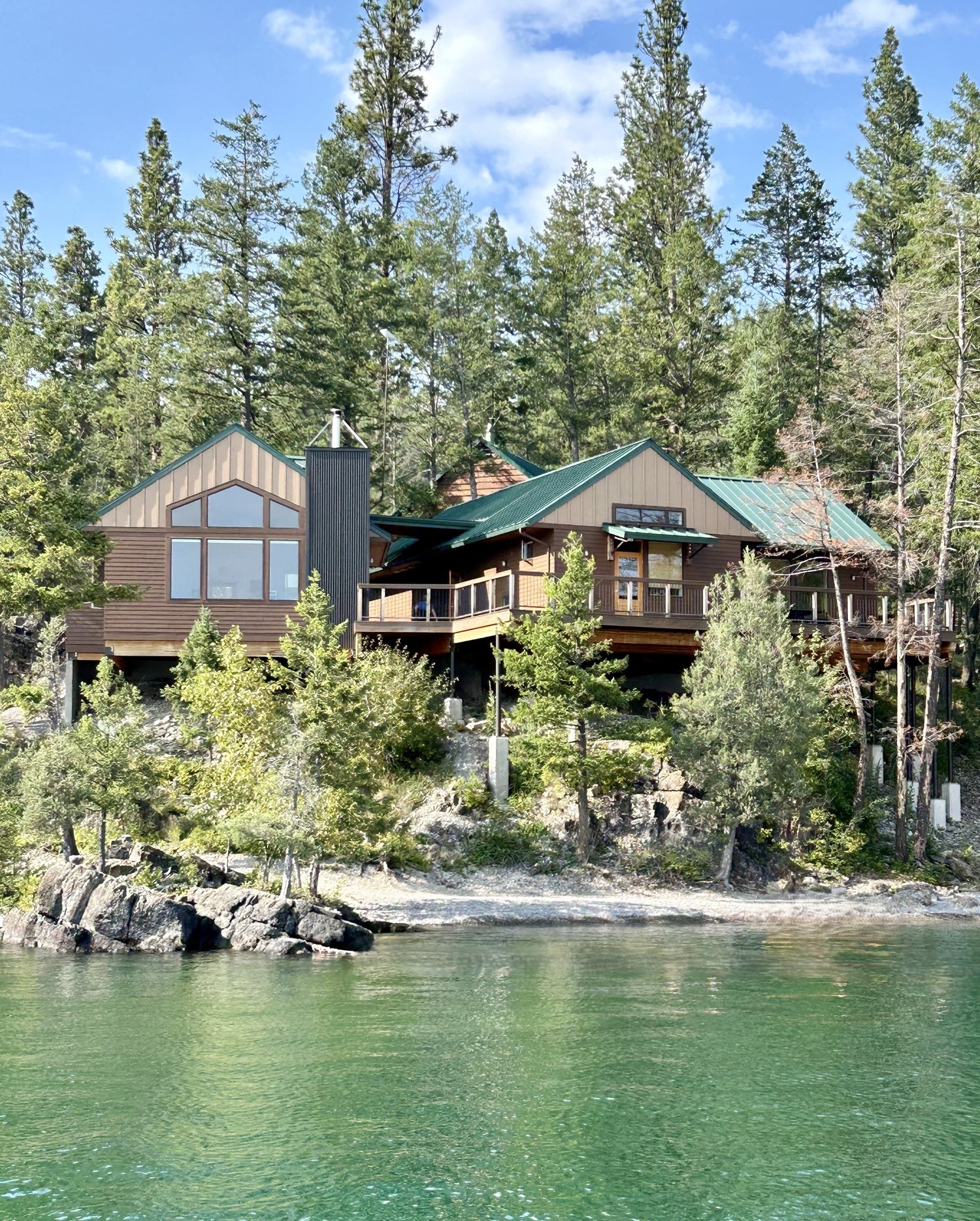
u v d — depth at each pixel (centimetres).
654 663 3894
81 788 2617
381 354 6188
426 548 4547
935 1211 1027
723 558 3978
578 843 3117
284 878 2555
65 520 3212
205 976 2059
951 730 3759
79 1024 1667
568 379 5838
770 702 3112
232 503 3791
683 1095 1341
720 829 3180
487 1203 1040
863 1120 1257
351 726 2716
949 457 3675
